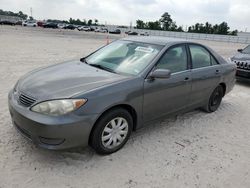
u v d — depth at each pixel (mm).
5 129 3873
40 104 2975
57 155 3336
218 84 5207
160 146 3791
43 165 3113
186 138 4129
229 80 5535
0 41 17688
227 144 4059
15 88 3584
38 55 12047
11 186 2725
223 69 5242
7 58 10352
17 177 2865
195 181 3070
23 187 2729
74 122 2939
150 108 3793
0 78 6844
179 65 4254
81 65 4156
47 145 2980
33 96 3094
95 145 3262
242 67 8242
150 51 4070
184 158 3533
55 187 2771
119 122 3447
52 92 3084
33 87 3270
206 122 4871
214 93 5254
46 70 3939
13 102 3273
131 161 3354
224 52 22656
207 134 4355
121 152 3541
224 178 3180
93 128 3186
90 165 3197
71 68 3967
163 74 3590
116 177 3018
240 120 5152
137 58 3994
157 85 3766
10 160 3143
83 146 3145
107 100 3164
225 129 4633
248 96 7145
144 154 3539
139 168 3223
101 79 3441
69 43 21359
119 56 4215
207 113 5355
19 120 3098
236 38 63188
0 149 3340
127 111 3502
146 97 3652
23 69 8305
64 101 2945
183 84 4234
